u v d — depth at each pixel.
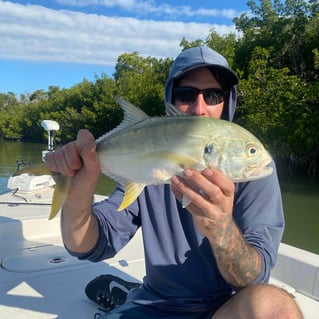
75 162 0.71
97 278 1.03
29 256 1.35
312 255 1.17
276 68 8.59
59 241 1.52
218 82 0.88
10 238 1.51
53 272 1.23
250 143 0.65
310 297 1.09
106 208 0.87
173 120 0.67
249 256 0.65
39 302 1.04
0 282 1.15
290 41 8.50
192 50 0.88
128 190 0.69
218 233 0.61
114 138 0.70
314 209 5.09
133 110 0.70
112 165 0.70
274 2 9.34
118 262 1.32
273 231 0.75
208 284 0.78
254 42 9.16
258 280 0.68
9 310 0.99
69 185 0.73
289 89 7.41
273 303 0.60
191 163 0.64
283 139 7.33
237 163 0.65
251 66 8.10
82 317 0.97
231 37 10.09
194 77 0.87
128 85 14.59
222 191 0.59
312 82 7.91
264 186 0.78
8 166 9.70
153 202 0.82
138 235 1.58
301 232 4.01
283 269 1.18
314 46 8.27
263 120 7.27
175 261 0.79
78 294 1.09
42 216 1.63
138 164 0.68
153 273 0.80
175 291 0.78
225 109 0.93
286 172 8.55
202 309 0.77
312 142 7.09
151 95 11.86
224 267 0.65
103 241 0.83
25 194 2.10
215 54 0.89
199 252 0.78
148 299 0.80
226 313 0.64
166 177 0.66
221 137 0.65
